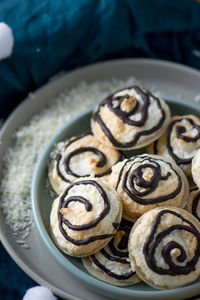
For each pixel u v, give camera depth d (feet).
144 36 1.73
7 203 1.42
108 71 1.71
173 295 1.15
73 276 1.26
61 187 1.36
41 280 1.26
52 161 1.42
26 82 1.66
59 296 1.28
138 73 1.72
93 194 1.23
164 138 1.39
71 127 1.47
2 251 1.42
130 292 1.16
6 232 1.37
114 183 1.28
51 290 1.26
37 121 1.61
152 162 1.28
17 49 1.55
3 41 1.51
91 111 1.48
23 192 1.43
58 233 1.23
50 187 1.40
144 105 1.36
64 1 1.62
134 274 1.20
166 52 1.80
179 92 1.68
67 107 1.63
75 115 1.60
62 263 1.21
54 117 1.60
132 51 1.79
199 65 1.79
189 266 1.16
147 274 1.16
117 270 1.21
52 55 1.61
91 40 1.67
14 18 1.58
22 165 1.50
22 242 1.35
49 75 1.70
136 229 1.19
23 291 1.35
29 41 1.56
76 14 1.60
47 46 1.58
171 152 1.36
